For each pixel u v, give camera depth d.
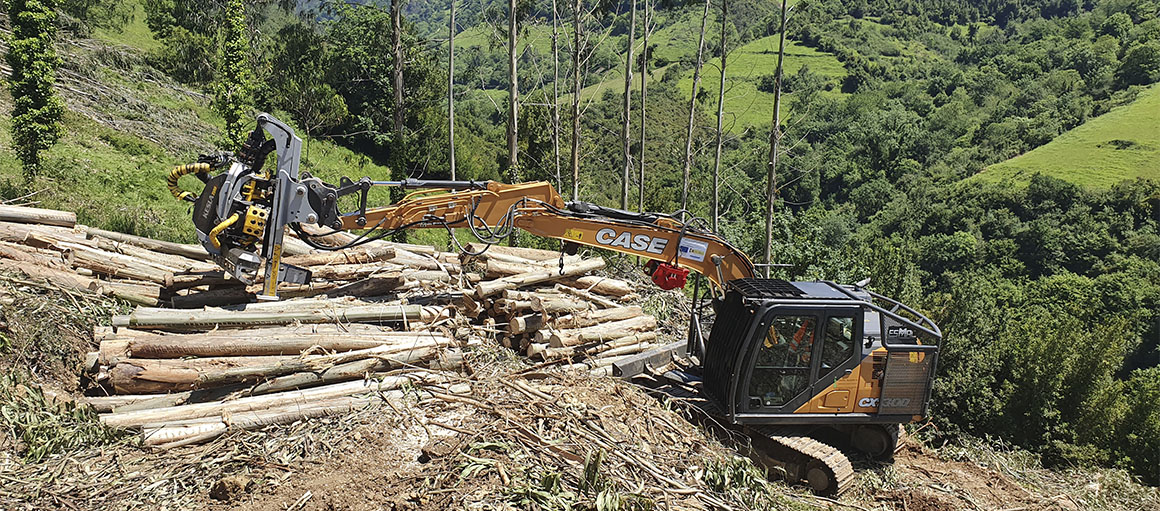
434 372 7.09
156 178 20.83
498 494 5.38
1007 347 14.10
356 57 39.97
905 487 8.44
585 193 34.69
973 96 86.69
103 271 7.96
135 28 39.62
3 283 6.86
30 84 16.03
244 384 6.42
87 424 5.55
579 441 6.39
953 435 12.75
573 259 10.41
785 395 8.06
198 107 31.27
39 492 4.88
